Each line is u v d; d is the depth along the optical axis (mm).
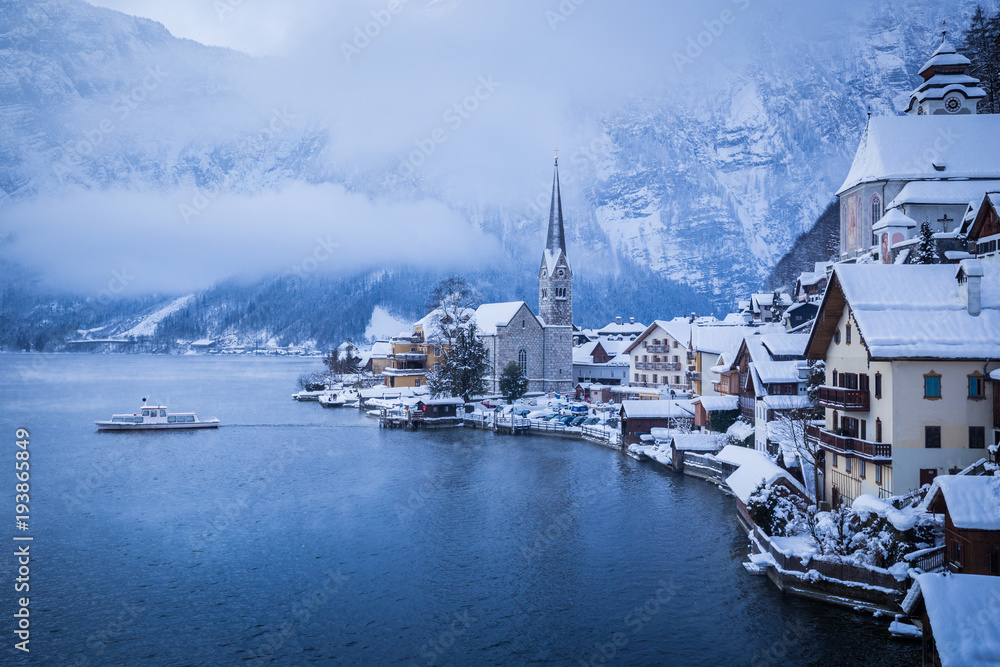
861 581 40094
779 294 127375
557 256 160250
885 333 42500
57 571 48906
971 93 90625
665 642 37406
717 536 54469
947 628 26625
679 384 127438
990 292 45250
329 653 37219
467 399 135875
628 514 61344
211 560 51031
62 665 35906
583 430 107125
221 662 36312
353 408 155375
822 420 57031
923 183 80625
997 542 32500
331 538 56000
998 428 41219
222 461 89188
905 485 42062
